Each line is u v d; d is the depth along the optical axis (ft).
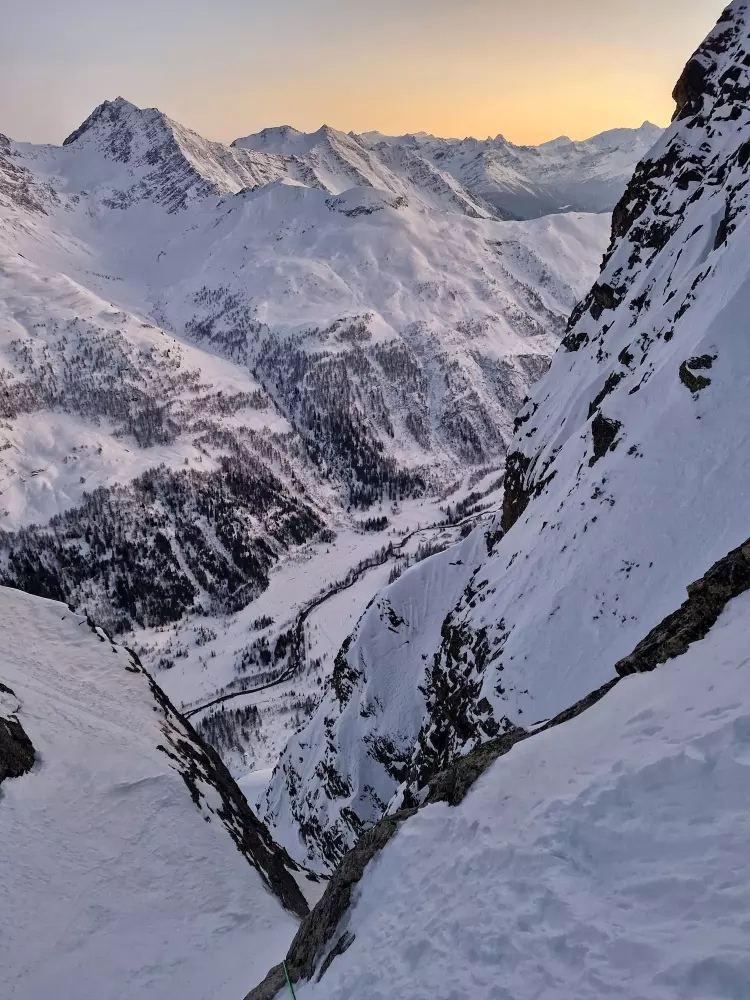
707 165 245.65
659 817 48.47
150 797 115.85
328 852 279.69
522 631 156.04
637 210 281.33
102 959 89.45
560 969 42.11
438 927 53.36
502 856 55.11
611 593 144.87
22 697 127.03
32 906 92.58
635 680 67.00
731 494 137.18
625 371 212.64
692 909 40.47
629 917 42.63
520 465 266.16
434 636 302.04
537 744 68.39
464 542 324.80
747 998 34.09
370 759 280.72
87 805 110.52
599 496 164.45
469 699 164.96
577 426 234.79
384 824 76.64
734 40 276.00
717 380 154.40
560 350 284.61
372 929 61.05
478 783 69.36
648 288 238.07
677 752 51.72
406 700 289.12
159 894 100.94
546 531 180.96
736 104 245.45
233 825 125.49
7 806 104.83
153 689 152.15
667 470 151.74
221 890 104.37
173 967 90.48
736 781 46.75
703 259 213.05
